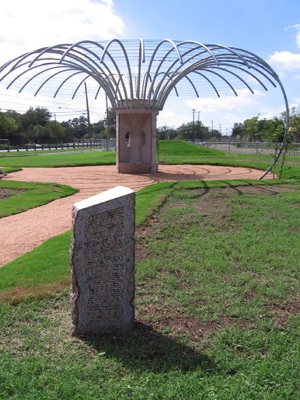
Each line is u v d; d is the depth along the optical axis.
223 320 5.62
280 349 4.77
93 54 22.02
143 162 25.39
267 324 5.43
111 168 28.61
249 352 4.77
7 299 6.21
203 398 3.83
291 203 14.63
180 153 45.06
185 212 12.73
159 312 5.86
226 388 3.99
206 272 7.50
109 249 5.07
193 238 9.81
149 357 4.70
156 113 24.83
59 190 17.92
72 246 5.05
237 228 10.99
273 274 7.46
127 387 4.00
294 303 6.23
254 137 96.69
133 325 5.35
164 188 17.53
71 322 5.42
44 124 102.31
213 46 21.22
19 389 3.97
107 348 4.84
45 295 6.37
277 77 21.94
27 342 4.97
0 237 10.58
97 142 88.81
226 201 14.87
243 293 6.53
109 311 5.20
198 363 4.54
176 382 4.09
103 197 5.19
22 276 7.19
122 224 5.06
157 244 9.27
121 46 22.03
